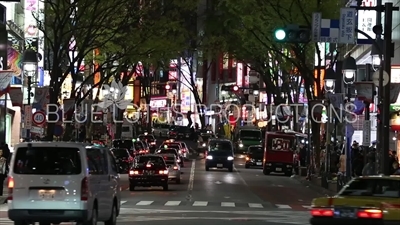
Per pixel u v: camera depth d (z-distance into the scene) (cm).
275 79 7306
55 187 2245
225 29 7112
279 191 5138
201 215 3177
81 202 2239
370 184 2148
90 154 2338
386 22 3484
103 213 2433
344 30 3409
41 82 6819
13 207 2252
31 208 2245
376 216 1966
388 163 3484
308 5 4806
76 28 4462
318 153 5931
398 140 5950
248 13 5225
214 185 5550
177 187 5275
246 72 13025
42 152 2272
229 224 2778
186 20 7262
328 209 2031
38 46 6881
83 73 7825
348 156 4644
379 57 3569
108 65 5775
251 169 8306
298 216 3219
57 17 4428
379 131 3641
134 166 4834
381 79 3534
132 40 5041
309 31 3275
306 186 5784
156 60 5531
